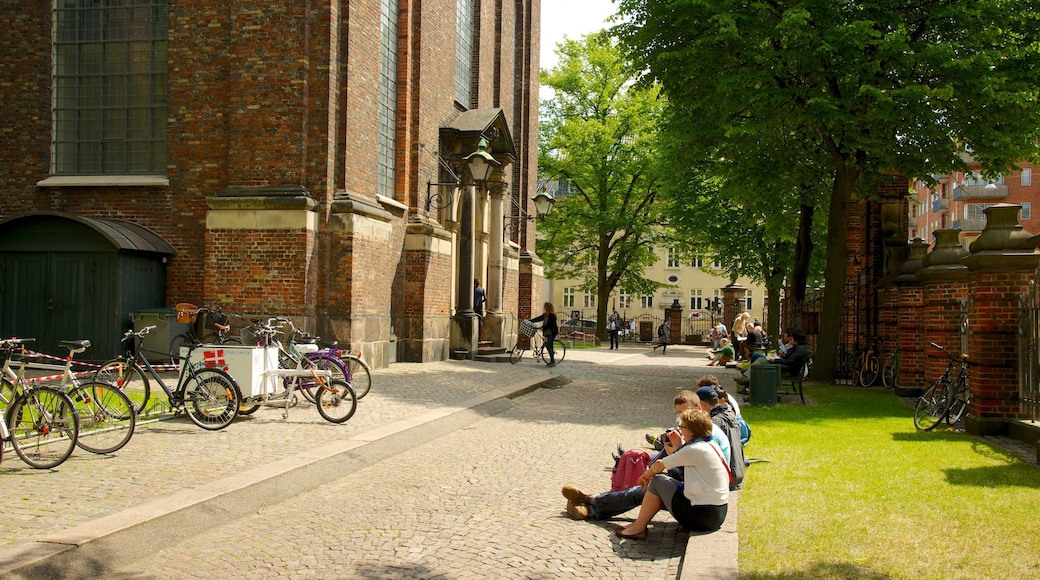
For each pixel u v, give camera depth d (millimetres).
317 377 11508
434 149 22844
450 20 24141
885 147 17531
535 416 13633
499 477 8945
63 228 15898
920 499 7336
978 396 11633
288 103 16656
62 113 18141
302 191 16453
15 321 16000
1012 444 10633
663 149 33812
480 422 12828
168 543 6328
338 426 11125
